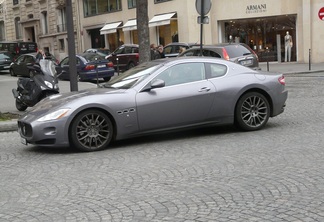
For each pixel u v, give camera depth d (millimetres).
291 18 29344
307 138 7906
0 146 8789
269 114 8961
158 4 34219
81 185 5781
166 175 6031
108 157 7262
